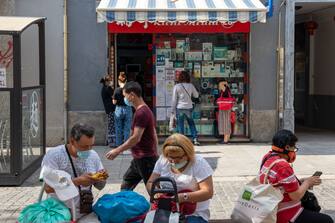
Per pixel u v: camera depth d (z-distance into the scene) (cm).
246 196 505
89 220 511
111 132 1262
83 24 1292
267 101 1323
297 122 1831
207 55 1348
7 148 884
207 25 1318
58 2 1279
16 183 882
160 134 1351
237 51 1348
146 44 1345
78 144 541
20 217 500
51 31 1282
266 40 1314
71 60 1295
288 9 1288
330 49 1605
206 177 512
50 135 1291
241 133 1349
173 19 1148
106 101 1252
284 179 511
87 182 530
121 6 1149
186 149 511
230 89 1348
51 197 523
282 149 530
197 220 502
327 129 1642
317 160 1096
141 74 1354
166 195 499
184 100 1269
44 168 530
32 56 1270
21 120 882
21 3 1273
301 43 1786
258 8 1152
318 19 1675
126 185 687
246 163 1070
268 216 493
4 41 912
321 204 761
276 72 1321
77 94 1299
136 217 501
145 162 655
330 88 1617
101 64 1299
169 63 1345
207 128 1354
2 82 907
